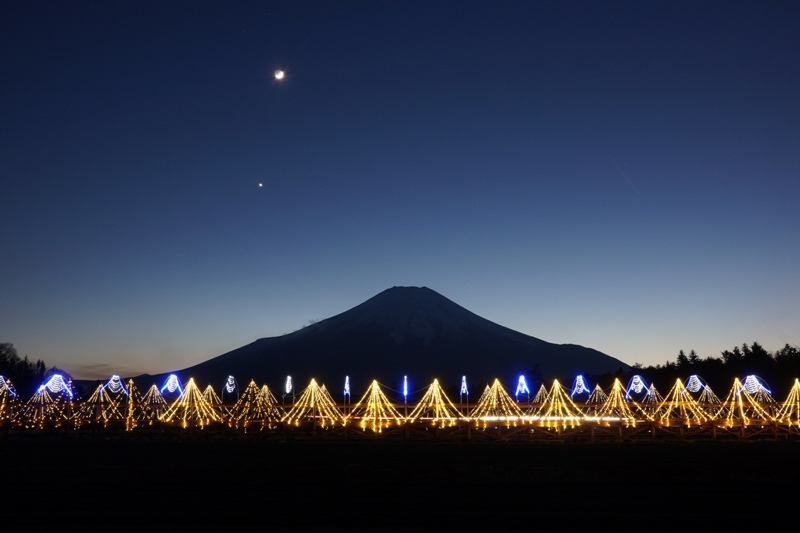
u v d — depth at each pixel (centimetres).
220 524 2920
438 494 3616
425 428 7250
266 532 2761
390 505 3306
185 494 3578
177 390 8119
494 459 5234
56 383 7531
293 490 3712
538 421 7381
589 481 4047
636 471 4472
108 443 6462
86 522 2942
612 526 2930
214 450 5841
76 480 4022
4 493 3616
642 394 13112
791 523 2978
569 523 2967
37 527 2839
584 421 7338
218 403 9050
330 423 7388
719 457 5422
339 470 4381
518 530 2841
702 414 8094
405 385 9100
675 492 3722
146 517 3025
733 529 2881
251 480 4038
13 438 7006
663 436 7356
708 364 13750
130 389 8319
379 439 7006
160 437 7119
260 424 7450
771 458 5356
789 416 7438
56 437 7112
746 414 8475
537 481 4034
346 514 3094
